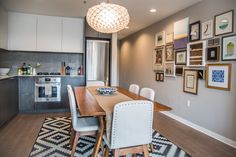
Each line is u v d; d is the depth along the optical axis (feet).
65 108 14.83
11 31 14.14
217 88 9.64
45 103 14.38
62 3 11.88
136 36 20.58
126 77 24.04
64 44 15.31
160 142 9.12
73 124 6.93
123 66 25.25
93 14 7.92
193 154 7.93
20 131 10.19
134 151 5.73
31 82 14.02
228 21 9.04
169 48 14.08
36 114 13.87
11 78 12.18
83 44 15.66
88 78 16.90
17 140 8.97
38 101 14.24
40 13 14.32
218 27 9.61
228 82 9.02
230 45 8.93
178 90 13.07
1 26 12.48
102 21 7.96
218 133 9.71
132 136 5.53
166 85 14.62
